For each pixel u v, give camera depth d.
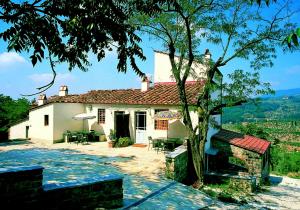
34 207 5.49
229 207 10.91
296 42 2.79
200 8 13.93
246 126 32.66
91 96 25.31
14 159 14.88
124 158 16.12
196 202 10.27
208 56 19.92
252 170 18.45
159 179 12.34
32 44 4.11
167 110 19.41
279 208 13.07
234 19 14.73
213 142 19.58
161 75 25.05
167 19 14.12
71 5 4.18
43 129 22.86
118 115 22.27
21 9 4.08
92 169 12.95
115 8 4.44
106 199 6.77
